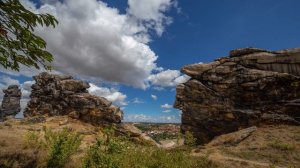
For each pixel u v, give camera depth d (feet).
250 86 121.08
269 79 117.50
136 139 120.98
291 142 87.25
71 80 150.92
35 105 159.74
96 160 22.95
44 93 159.84
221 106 125.49
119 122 134.72
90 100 136.67
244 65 128.36
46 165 32.86
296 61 116.98
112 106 138.10
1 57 20.75
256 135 102.63
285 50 121.29
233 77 126.82
